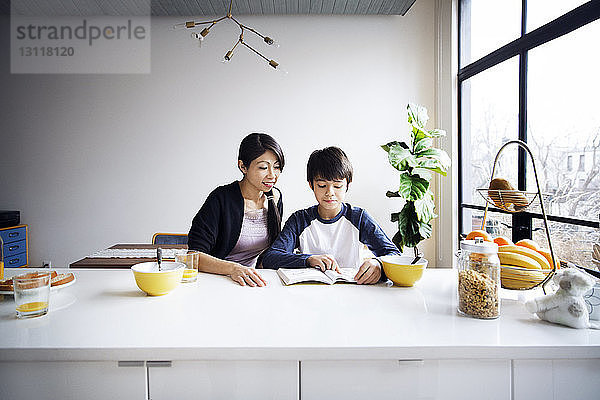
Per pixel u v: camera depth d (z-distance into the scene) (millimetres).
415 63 3928
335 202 1631
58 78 4078
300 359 859
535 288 1287
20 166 4137
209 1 3654
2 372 871
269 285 1354
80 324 984
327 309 1105
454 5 3580
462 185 3580
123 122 4062
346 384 878
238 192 1840
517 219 2559
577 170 2076
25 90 4102
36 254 4160
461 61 3576
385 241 1617
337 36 3951
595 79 1947
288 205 4031
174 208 4078
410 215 1381
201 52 3996
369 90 3961
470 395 882
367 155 3988
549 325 991
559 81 2219
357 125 3979
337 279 1388
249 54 3980
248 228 1857
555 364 878
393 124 3965
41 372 871
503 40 2885
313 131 3998
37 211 4148
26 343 868
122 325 977
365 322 1005
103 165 4094
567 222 2125
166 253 2615
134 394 875
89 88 4066
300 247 1697
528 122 2520
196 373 873
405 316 1050
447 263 3666
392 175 3992
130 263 2264
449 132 3633
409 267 1296
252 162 1763
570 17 2092
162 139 4051
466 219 3512
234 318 1028
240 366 874
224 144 4027
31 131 4121
